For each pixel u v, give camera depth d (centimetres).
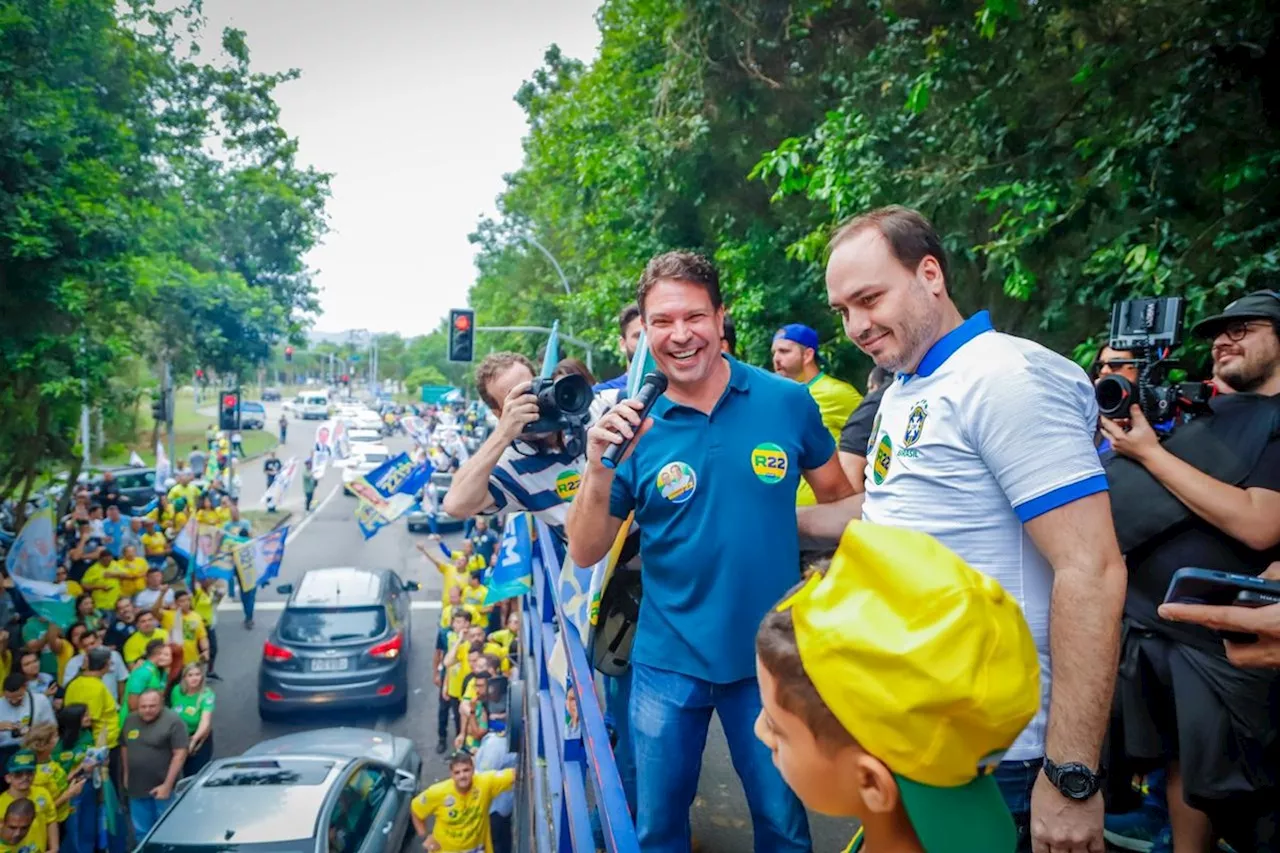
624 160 1262
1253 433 225
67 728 786
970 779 102
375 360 13125
